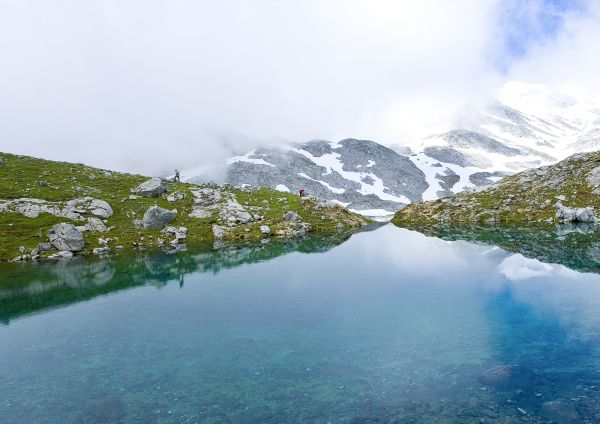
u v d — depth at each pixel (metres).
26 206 98.75
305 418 22.34
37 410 24.25
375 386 25.38
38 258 79.50
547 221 108.88
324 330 35.72
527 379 24.83
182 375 28.27
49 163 135.50
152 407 24.20
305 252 84.00
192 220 112.00
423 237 99.44
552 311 36.66
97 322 40.62
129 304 47.22
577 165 130.12
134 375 28.48
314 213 132.25
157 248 90.62
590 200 110.62
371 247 87.38
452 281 51.50
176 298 49.25
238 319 39.97
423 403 23.08
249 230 108.94
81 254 83.62
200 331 36.97
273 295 48.91
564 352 28.17
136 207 112.06
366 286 51.47
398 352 30.12
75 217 98.56
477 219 125.31
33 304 48.22
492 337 31.67
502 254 68.81
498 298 42.16
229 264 72.44
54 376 28.73
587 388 23.45
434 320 36.62
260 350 32.03
